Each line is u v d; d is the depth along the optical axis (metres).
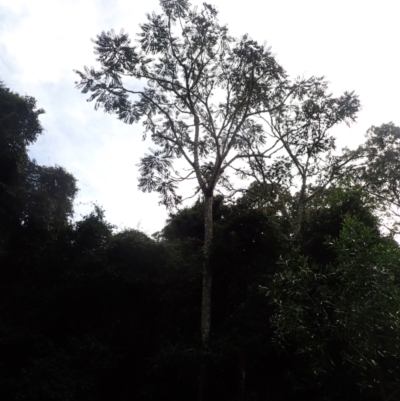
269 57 19.25
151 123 20.17
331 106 19.61
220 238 16.50
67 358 15.34
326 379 13.24
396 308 7.76
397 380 8.25
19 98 21.16
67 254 19.69
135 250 17.81
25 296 18.25
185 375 14.52
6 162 20.42
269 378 14.77
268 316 14.10
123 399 15.77
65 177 23.34
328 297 8.62
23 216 20.86
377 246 8.59
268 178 22.34
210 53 19.55
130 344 16.31
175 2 18.64
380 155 23.53
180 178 19.72
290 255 9.78
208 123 20.86
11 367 16.05
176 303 17.16
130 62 18.67
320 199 21.78
